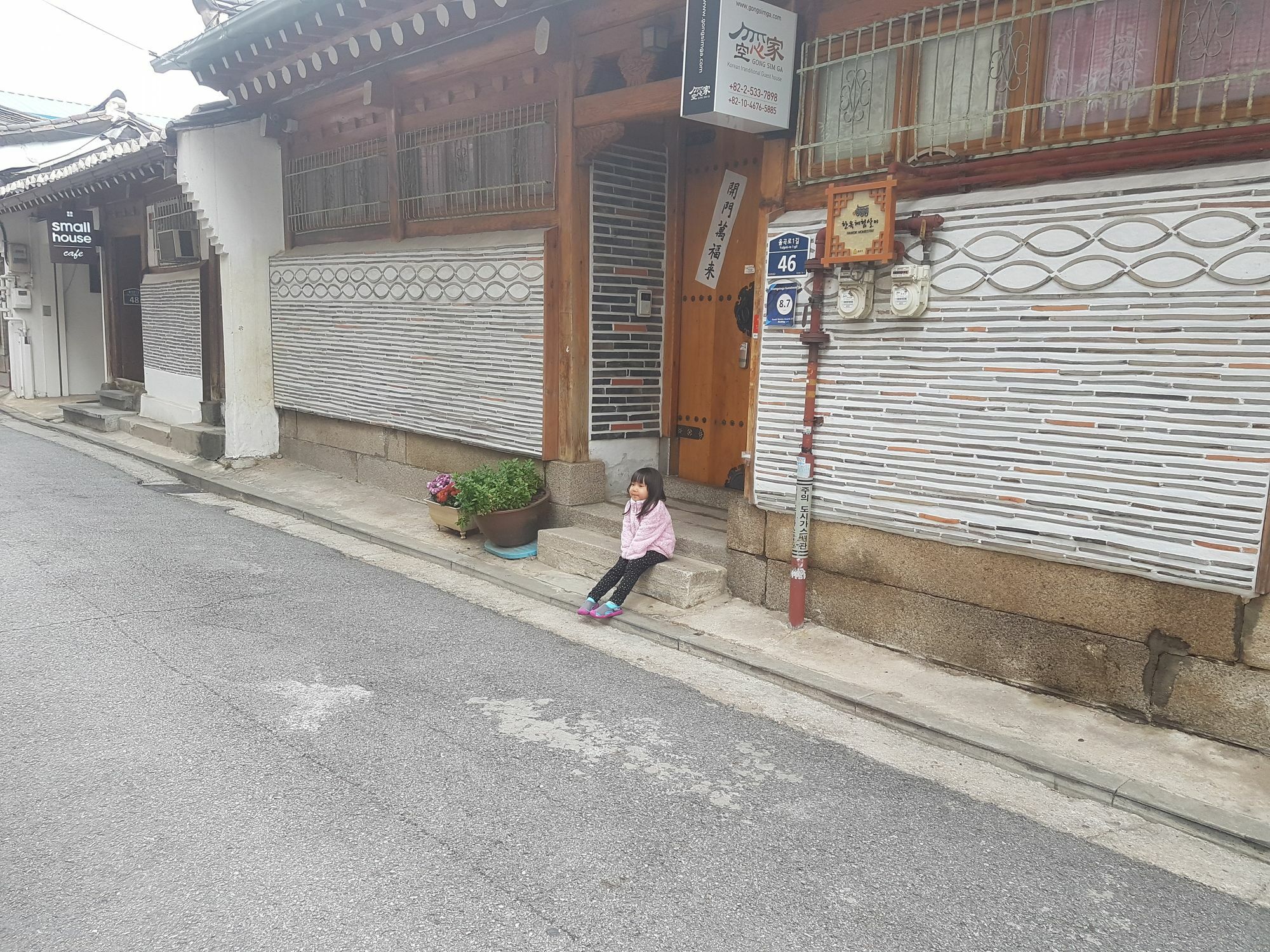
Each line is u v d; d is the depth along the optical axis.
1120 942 2.83
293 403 9.91
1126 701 4.16
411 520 7.99
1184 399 3.80
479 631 5.49
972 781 3.82
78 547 6.99
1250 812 3.46
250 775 3.64
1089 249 4.00
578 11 6.34
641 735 4.15
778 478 5.44
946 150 4.57
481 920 2.81
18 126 19.12
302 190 9.71
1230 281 3.63
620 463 7.23
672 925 2.82
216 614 5.61
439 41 6.70
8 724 4.00
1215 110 3.74
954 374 4.53
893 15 4.73
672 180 7.16
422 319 7.98
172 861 3.05
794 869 3.15
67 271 16.38
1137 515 3.98
